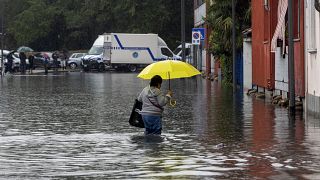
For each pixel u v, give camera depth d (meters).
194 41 50.91
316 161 14.48
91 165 14.29
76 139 18.66
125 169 13.75
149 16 95.25
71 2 108.69
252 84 39.00
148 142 17.91
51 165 14.36
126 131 20.52
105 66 82.88
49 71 83.31
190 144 17.42
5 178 12.88
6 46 114.38
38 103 31.42
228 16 46.31
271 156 15.25
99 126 21.89
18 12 116.69
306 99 25.77
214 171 13.41
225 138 18.56
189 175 13.01
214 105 29.81
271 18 33.56
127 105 30.08
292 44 25.09
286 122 22.52
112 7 98.19
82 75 68.88
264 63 35.09
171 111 26.97
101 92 39.62
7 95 37.19
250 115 25.02
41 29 108.69
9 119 24.17
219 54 46.56
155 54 81.62
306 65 25.98
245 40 40.91
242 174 13.05
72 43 109.69
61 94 37.91
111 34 81.69
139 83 50.69
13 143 17.91
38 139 18.69
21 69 73.31
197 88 43.62
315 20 24.58
